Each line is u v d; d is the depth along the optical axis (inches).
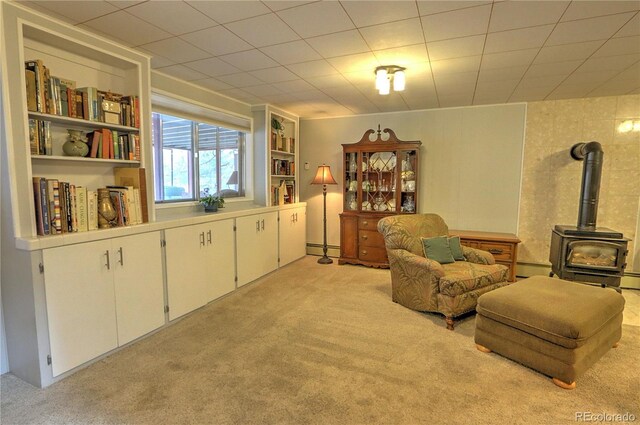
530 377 84.9
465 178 180.5
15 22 75.9
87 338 88.0
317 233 219.3
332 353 96.3
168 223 111.3
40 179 80.9
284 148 195.6
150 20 84.2
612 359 93.6
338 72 124.0
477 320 99.0
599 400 76.4
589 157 144.3
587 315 83.1
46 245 78.4
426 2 74.7
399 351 97.6
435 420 69.7
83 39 90.0
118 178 108.7
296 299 139.1
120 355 94.5
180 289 117.1
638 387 81.2
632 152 151.6
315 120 212.7
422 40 95.4
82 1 74.6
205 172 159.6
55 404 74.1
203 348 98.8
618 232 143.9
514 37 93.0
